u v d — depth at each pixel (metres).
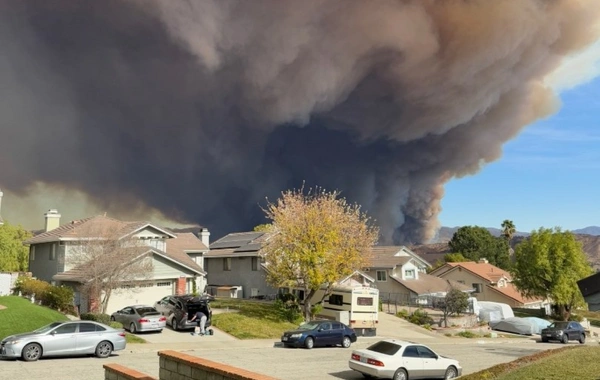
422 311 43.25
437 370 17.55
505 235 104.38
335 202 36.03
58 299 30.28
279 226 34.62
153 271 33.09
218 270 52.62
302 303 37.72
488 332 40.16
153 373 16.27
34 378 15.05
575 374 12.06
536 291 52.66
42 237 39.22
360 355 17.27
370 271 56.62
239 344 25.84
